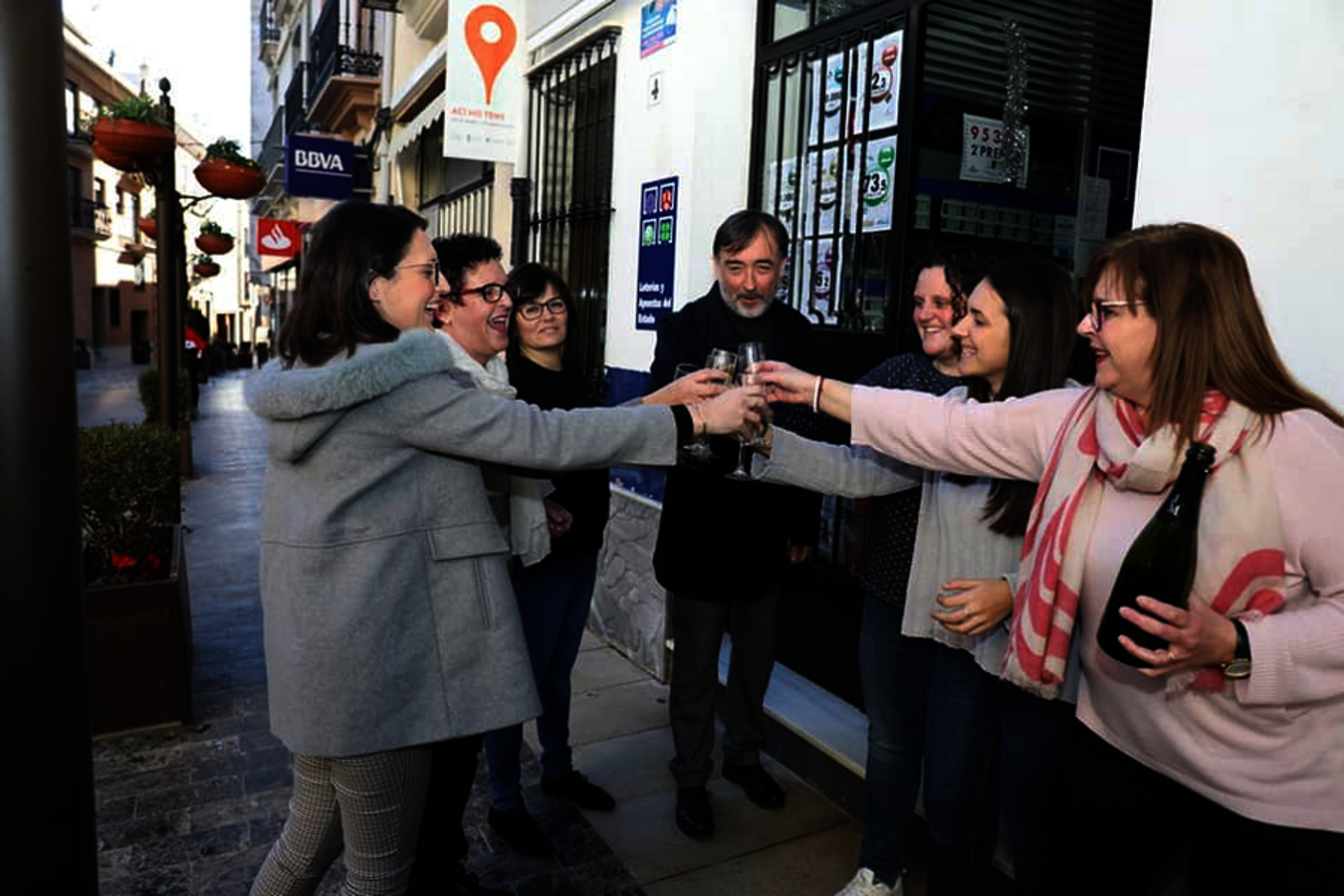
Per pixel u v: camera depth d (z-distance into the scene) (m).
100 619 3.32
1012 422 1.70
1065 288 1.85
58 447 1.15
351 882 1.71
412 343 1.63
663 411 1.92
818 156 3.55
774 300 2.83
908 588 2.08
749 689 2.93
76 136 31.05
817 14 3.59
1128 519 1.44
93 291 34.56
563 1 4.92
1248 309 1.32
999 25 3.26
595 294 4.75
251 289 48.22
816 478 2.16
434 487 1.70
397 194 10.01
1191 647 1.25
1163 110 1.93
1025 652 1.54
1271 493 1.29
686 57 3.84
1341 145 1.64
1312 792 1.32
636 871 2.62
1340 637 1.23
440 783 1.89
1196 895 1.48
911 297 3.19
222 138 7.39
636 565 4.13
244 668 4.04
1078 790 1.59
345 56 11.62
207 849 2.68
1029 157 3.40
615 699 3.78
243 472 9.36
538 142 5.46
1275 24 1.73
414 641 1.66
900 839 2.30
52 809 1.18
